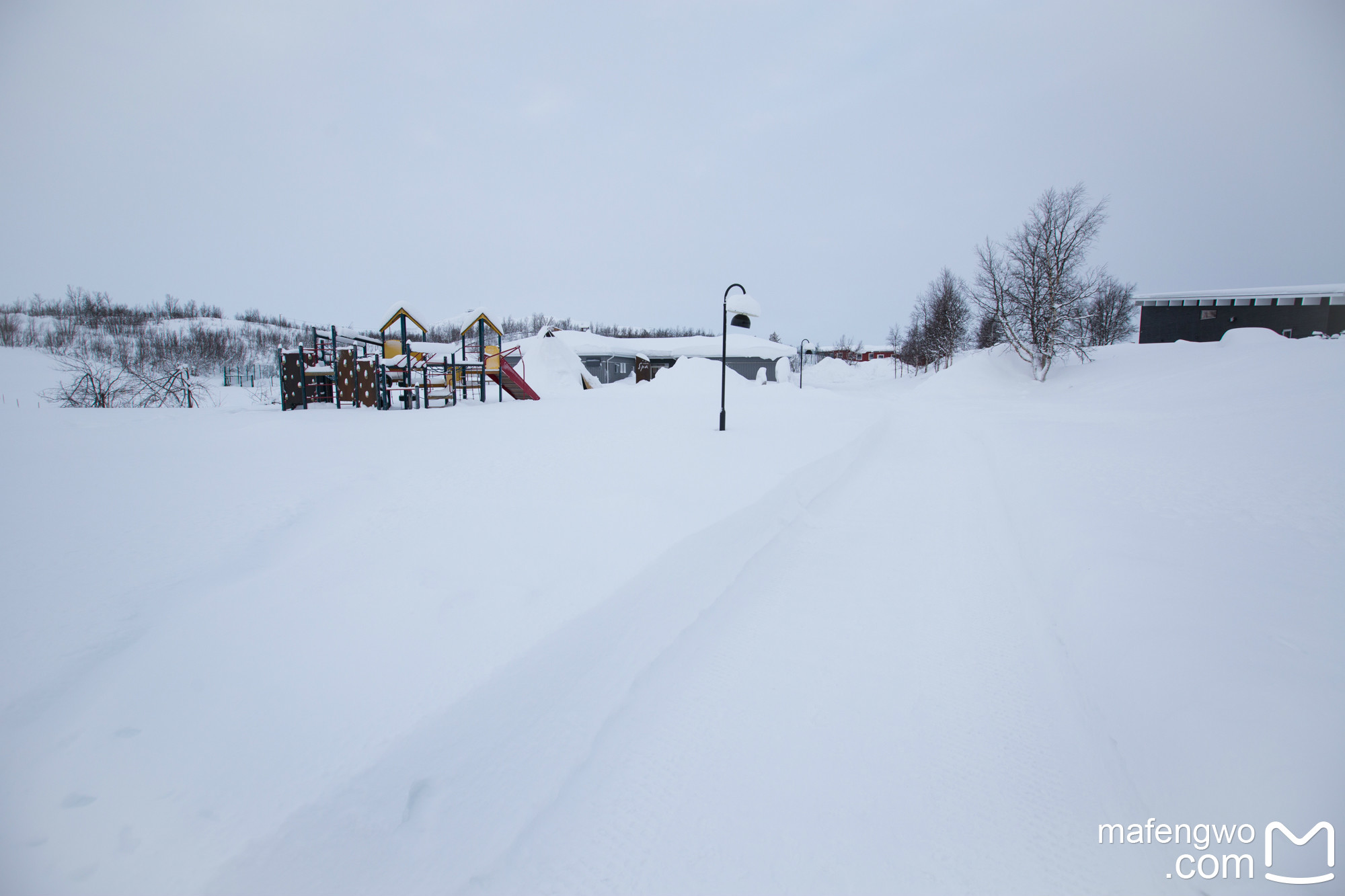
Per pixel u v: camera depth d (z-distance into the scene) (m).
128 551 3.93
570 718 2.93
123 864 1.76
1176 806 2.29
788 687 3.42
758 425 13.08
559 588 3.79
